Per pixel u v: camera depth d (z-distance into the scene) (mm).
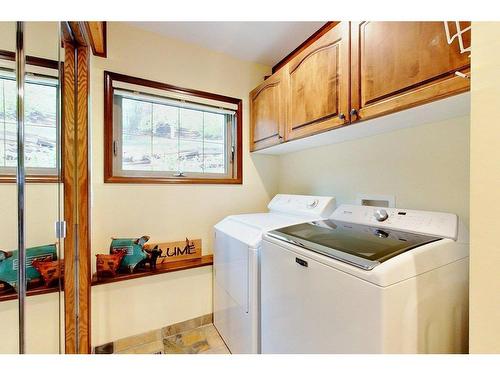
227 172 2201
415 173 1293
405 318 744
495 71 422
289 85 1646
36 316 1029
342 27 1231
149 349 1631
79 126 1394
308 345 947
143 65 1753
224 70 2090
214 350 1612
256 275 1315
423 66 899
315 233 1188
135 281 1675
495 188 420
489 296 429
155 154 1867
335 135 1505
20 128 867
